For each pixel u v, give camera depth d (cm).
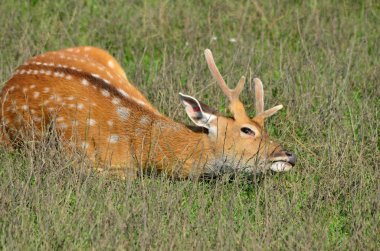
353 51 1975
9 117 1570
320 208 1395
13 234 1240
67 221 1284
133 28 2083
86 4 2177
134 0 2195
